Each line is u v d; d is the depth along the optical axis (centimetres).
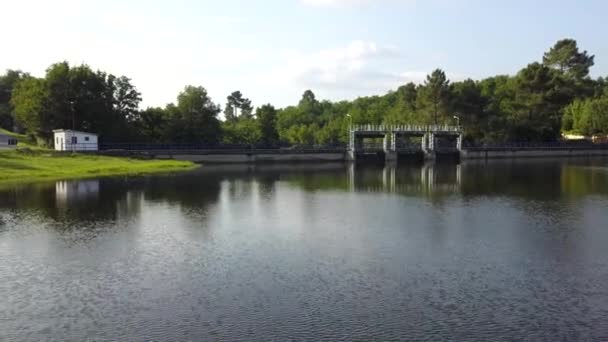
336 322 2778
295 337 2609
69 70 14525
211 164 13625
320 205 6494
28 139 15462
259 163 14175
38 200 6725
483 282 3388
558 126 18900
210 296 3164
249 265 3784
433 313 2886
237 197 7200
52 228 5031
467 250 4175
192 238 4628
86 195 7219
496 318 2816
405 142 16612
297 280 3438
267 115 18400
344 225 5181
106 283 3419
